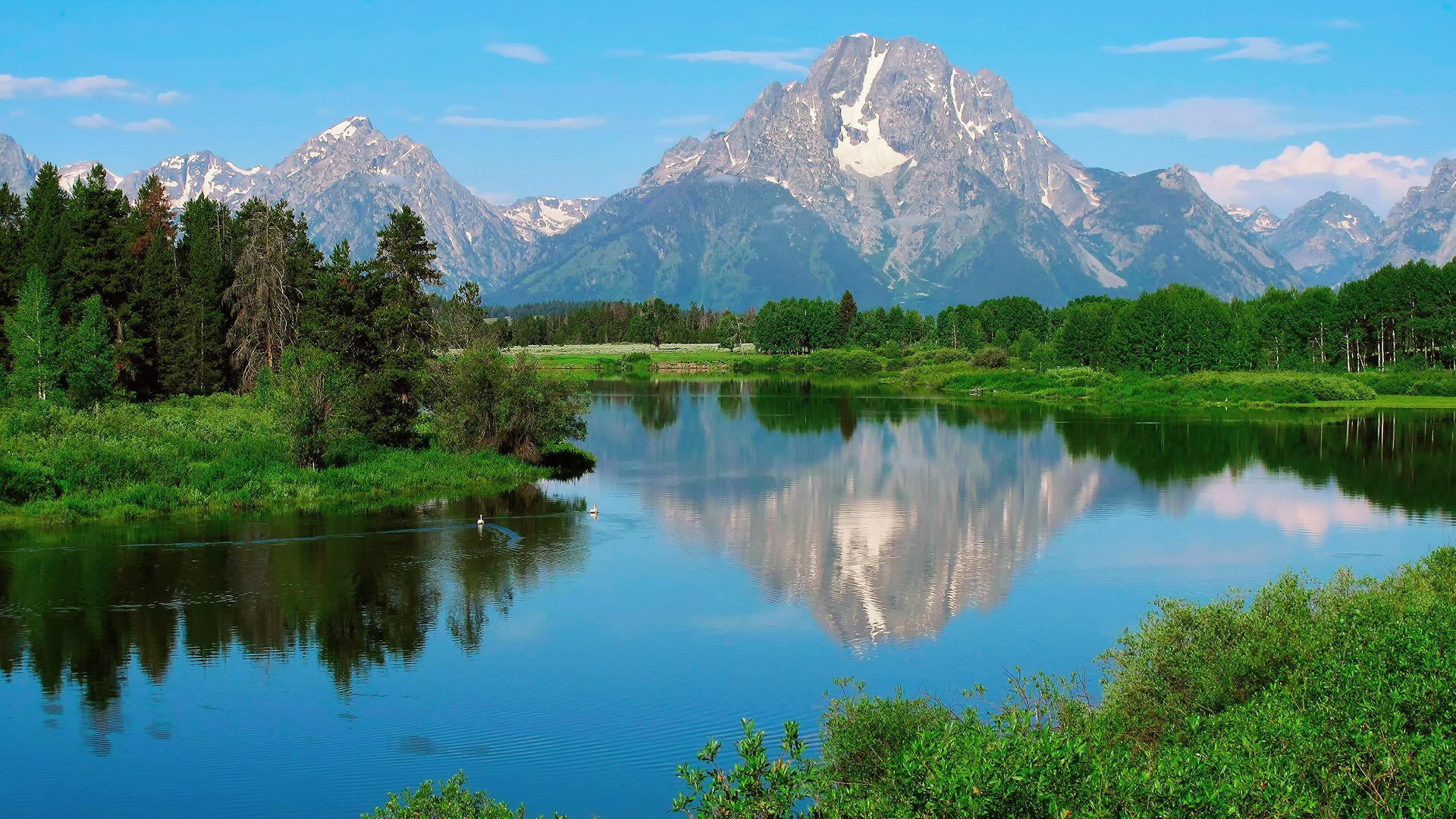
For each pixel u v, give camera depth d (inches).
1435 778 833.5
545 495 3056.1
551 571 2224.4
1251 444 4360.2
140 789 1246.9
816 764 1075.9
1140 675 1219.2
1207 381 6550.2
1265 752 898.1
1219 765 847.1
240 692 1535.4
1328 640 1160.2
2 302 4035.4
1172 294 7691.9
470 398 3380.9
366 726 1430.9
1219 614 1275.8
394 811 964.0
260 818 1176.8
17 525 2448.3
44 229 4077.3
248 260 4183.1
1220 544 2516.0
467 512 2768.2
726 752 1357.0
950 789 765.9
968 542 2551.7
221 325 4471.0
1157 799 779.4
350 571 2171.5
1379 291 7126.0
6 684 1546.5
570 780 1282.0
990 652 1750.7
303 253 4434.1
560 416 3449.8
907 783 805.9
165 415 3481.8
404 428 3412.9
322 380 3046.3
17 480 2522.1
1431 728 946.7
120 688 1541.6
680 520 2765.7
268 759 1325.0
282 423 2997.0
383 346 3336.6
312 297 3425.2
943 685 1600.6
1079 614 1957.4
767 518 2815.0
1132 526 2736.2
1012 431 4837.6
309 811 1192.2
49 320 3491.6
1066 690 1400.1
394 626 1840.6
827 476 3523.6
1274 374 6712.6
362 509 2751.0
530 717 1469.0
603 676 1622.8
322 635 1787.6
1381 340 7298.2
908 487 3326.8
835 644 1788.9
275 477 2837.1
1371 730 896.3
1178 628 1259.2
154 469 2741.1
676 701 1529.3
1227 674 1154.7
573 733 1414.9
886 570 2277.3
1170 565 2321.6
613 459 3900.1
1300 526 2716.5
